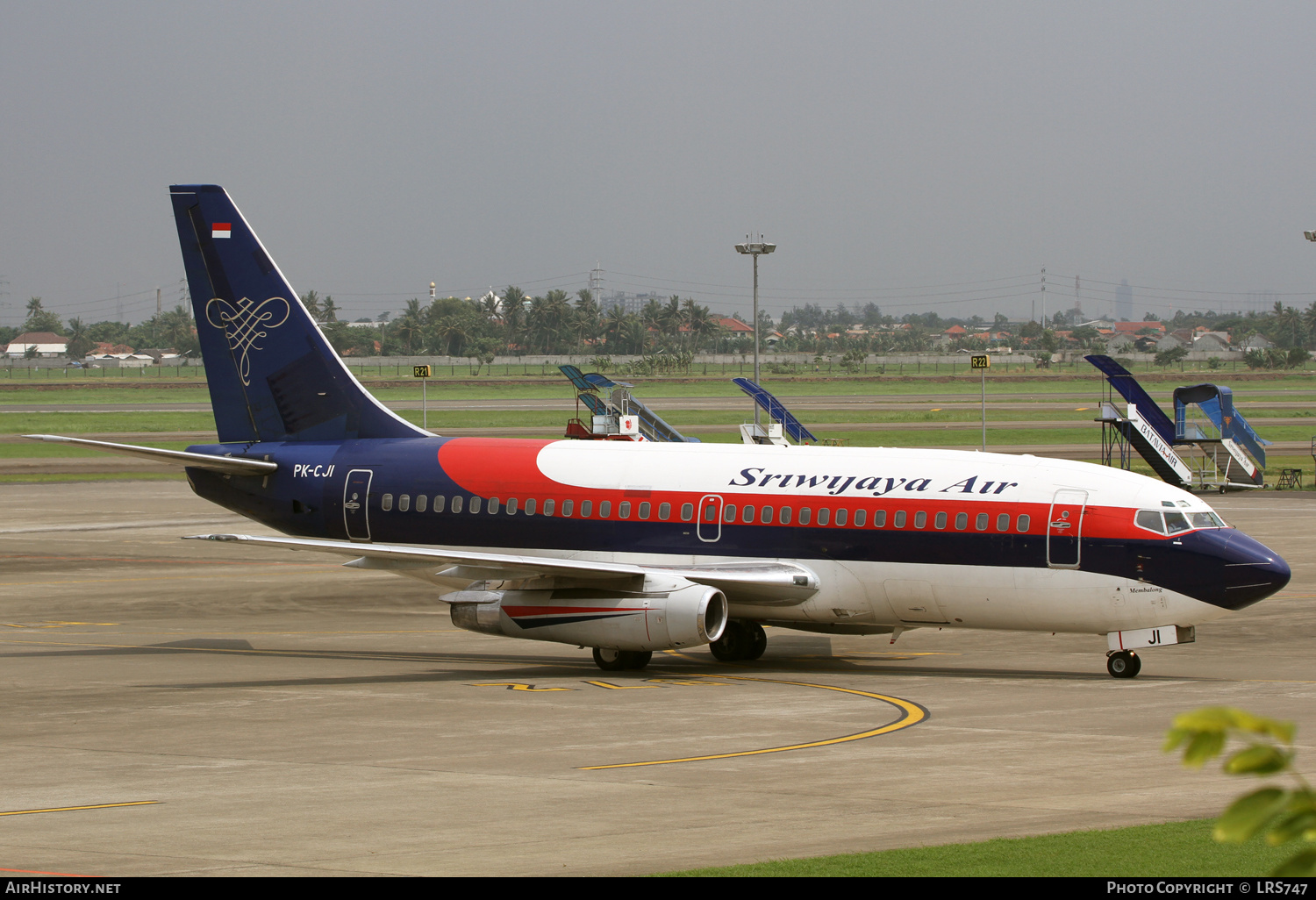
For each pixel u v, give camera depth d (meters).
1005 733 61.53
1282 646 92.69
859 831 42.56
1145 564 77.06
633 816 45.00
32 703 71.69
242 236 101.88
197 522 169.75
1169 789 49.03
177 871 38.00
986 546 80.25
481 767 54.19
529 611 83.62
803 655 92.56
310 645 96.25
